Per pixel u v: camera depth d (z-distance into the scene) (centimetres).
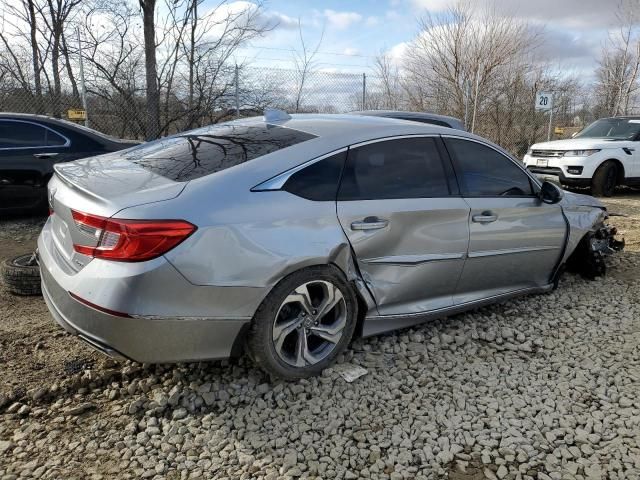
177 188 273
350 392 304
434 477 245
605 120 1196
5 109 1184
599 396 310
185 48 1241
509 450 263
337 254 306
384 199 329
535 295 463
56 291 279
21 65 1310
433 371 332
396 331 379
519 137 1759
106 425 273
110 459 250
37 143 645
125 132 1218
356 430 275
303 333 305
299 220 291
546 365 346
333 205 307
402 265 338
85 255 264
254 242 275
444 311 371
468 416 289
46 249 306
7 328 369
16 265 431
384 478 244
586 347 371
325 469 247
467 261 372
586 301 454
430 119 791
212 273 264
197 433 268
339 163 317
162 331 260
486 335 381
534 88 1797
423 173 355
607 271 537
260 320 285
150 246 251
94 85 1199
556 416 291
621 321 415
